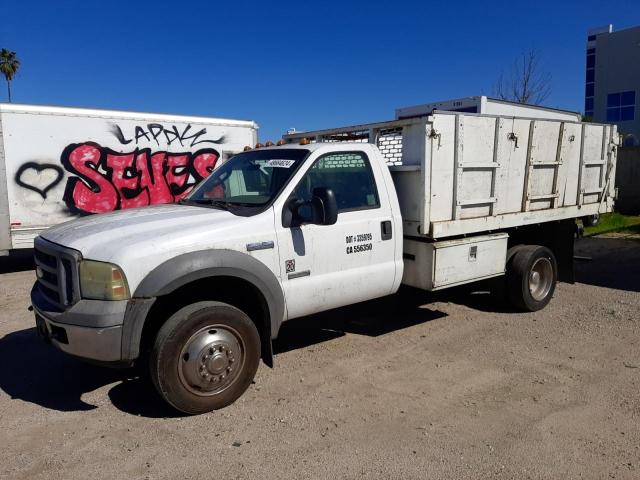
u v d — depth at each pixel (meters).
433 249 5.44
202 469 3.41
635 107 37.00
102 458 3.55
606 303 7.09
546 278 6.85
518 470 3.34
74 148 10.84
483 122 5.79
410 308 6.98
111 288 3.74
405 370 4.93
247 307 4.65
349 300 5.07
